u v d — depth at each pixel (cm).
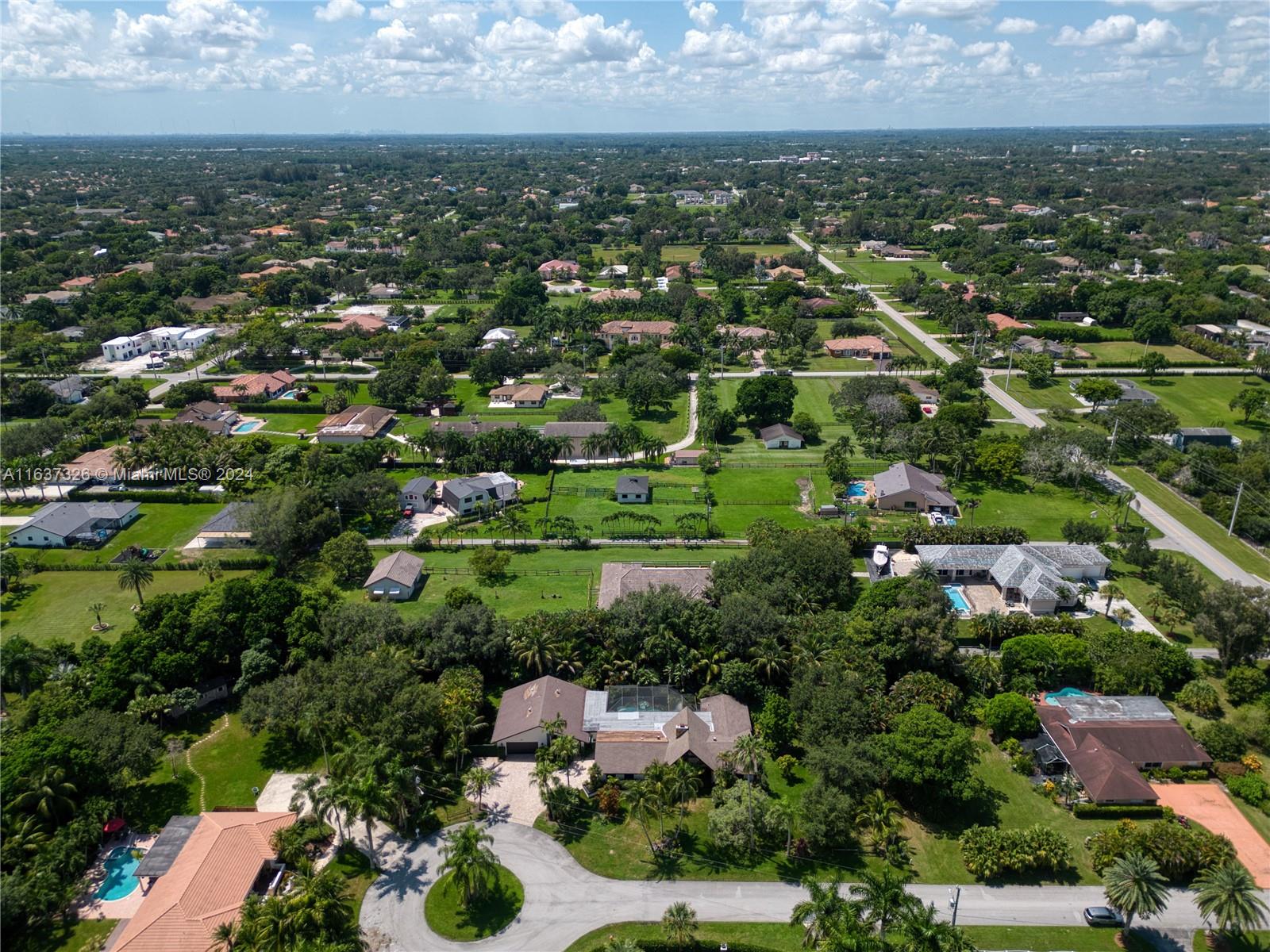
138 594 13138
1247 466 16488
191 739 10106
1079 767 9294
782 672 10569
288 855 8106
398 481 17738
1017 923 7688
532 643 10844
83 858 8069
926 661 10869
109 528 15500
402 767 8638
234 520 14925
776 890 8088
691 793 8662
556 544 15012
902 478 16562
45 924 7631
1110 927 7662
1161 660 10725
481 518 16050
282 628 11212
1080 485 17400
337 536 14738
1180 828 8225
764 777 9269
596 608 11875
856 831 8731
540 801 9181
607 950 7025
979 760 9725
